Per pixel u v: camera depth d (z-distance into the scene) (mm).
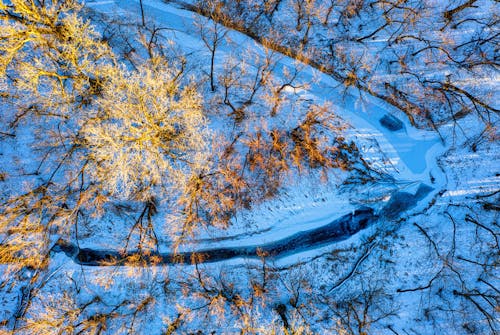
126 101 18047
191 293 21766
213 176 21578
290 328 21078
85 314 20969
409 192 23266
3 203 20281
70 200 21453
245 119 22641
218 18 23219
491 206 23188
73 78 18359
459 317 22094
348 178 23031
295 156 22625
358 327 21875
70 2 19578
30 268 21203
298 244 22750
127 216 22047
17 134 21422
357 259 22688
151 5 23094
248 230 22609
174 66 21141
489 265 22578
